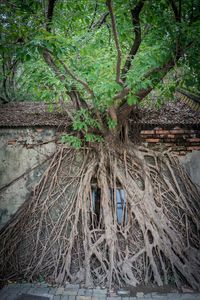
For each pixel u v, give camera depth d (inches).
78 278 192.1
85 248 196.7
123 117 215.5
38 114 258.2
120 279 190.9
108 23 186.2
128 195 211.0
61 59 173.0
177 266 190.9
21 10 156.6
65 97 235.5
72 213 210.7
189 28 155.6
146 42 183.8
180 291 180.7
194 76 188.1
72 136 208.7
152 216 204.2
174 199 217.0
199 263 193.5
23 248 212.1
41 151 233.3
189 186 219.6
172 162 223.1
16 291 181.6
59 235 206.2
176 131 226.5
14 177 232.1
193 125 224.2
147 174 216.8
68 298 173.2
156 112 250.5
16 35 152.6
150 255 194.1
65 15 187.6
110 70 179.6
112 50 186.2
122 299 171.9
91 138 208.1
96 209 225.3
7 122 238.2
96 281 190.1
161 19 163.5
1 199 229.5
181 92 304.7
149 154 223.5
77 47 164.7
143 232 201.2
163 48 171.6
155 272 189.6
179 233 205.9
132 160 222.7
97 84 174.4
